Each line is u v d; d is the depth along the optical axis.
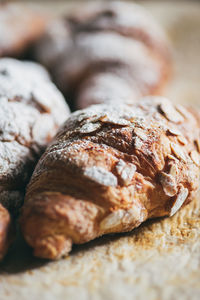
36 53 0.50
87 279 0.25
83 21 0.51
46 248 0.25
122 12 0.50
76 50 0.46
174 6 0.74
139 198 0.26
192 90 0.48
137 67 0.44
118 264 0.25
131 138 0.27
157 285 0.24
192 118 0.30
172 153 0.27
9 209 0.28
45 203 0.25
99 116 0.28
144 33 0.48
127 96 0.40
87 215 0.25
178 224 0.29
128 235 0.28
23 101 0.32
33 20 0.53
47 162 0.26
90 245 0.27
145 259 0.26
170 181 0.26
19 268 0.25
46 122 0.31
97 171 0.25
